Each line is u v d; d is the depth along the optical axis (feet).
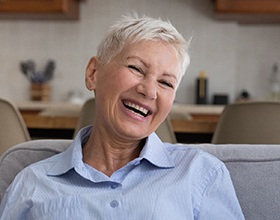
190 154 4.22
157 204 3.81
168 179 3.98
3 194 4.38
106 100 4.07
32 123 7.84
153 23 4.08
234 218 3.96
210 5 15.49
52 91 15.81
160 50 4.03
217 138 7.05
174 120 7.64
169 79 4.06
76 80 15.75
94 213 3.81
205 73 15.60
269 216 4.13
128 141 4.17
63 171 4.06
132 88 4.00
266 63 15.87
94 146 4.28
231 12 14.20
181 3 15.61
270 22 15.57
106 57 4.13
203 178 4.02
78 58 15.74
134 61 4.01
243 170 4.26
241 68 15.93
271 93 15.61
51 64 15.75
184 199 3.88
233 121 6.83
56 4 14.14
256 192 4.19
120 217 3.77
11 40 15.81
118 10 15.66
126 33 4.07
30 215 3.96
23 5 14.21
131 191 3.88
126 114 4.03
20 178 4.20
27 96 15.83
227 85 15.58
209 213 3.91
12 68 15.84
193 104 15.56
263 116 6.63
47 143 4.64
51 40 15.76
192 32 15.58
